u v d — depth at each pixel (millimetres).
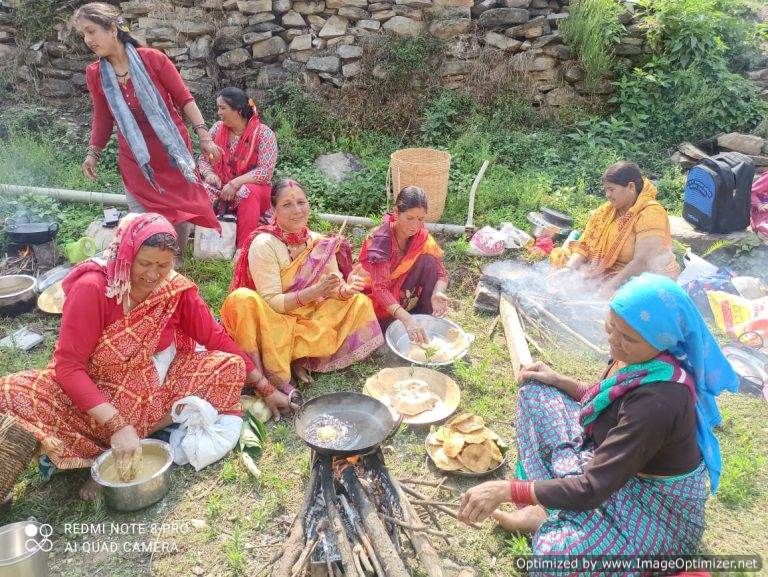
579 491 2244
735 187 5316
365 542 2543
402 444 3473
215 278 5133
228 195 5352
